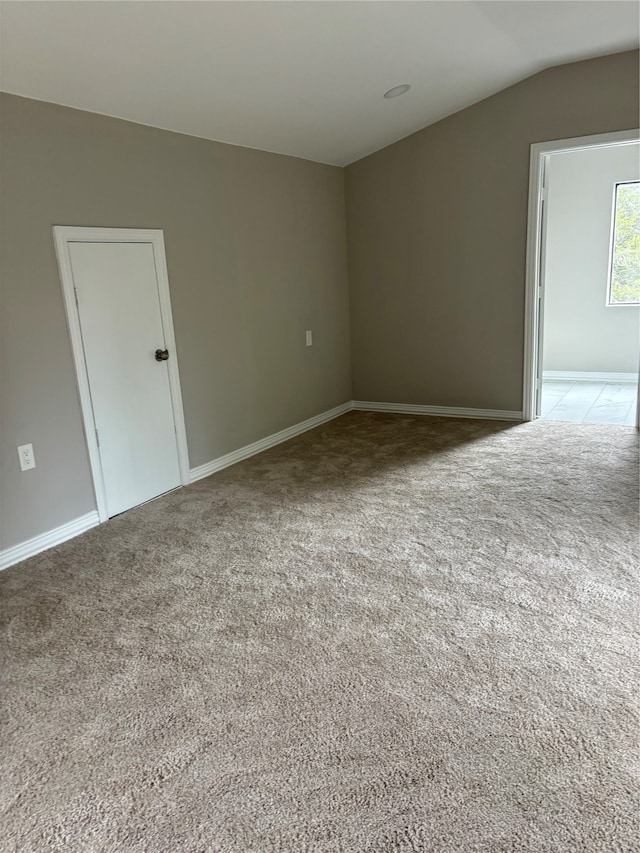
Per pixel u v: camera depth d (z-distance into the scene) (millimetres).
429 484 3543
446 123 4574
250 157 4051
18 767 1632
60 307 2910
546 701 1776
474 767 1560
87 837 1421
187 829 1429
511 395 4836
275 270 4398
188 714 1797
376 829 1403
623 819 1400
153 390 3465
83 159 2939
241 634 2170
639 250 5855
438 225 4809
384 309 5230
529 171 4348
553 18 3221
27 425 2820
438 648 2035
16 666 2053
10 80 2510
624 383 6039
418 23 2938
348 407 5566
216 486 3705
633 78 3883
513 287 4629
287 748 1651
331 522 3082
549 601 2277
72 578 2637
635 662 1928
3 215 2627
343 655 2025
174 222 3494
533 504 3176
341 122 4059
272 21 2564
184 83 2918
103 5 2172
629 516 2975
